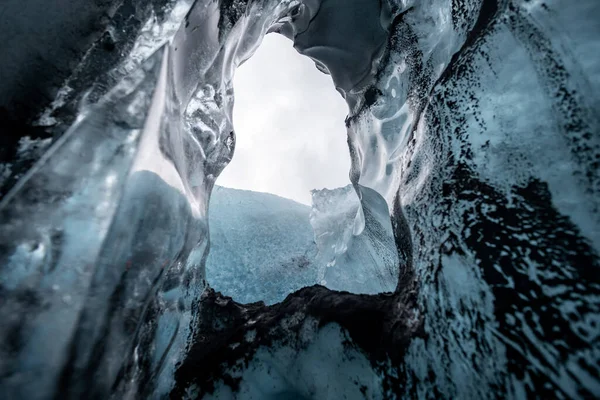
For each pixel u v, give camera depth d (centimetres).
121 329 201
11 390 144
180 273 307
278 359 303
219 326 379
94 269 183
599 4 218
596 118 197
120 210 202
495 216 230
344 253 654
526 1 260
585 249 180
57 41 203
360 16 594
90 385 178
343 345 280
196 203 323
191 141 335
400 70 506
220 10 332
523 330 187
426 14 462
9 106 184
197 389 288
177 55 276
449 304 233
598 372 153
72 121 198
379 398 235
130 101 222
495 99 262
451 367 211
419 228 303
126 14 233
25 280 159
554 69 226
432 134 328
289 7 598
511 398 177
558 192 202
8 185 173
